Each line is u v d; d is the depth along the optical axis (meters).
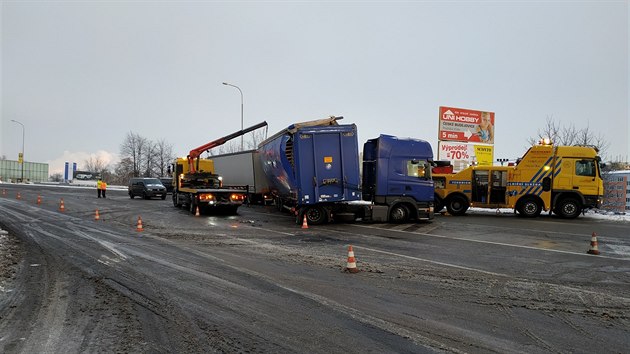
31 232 13.54
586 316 5.72
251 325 5.26
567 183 19.30
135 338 4.81
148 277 7.61
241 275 7.81
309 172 15.60
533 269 8.70
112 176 72.94
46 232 13.60
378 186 16.47
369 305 6.10
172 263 8.86
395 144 16.55
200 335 4.92
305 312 5.76
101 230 14.27
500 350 4.58
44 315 5.56
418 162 16.69
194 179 22.80
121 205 25.86
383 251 10.69
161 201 30.03
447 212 21.70
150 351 4.47
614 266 9.05
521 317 5.65
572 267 8.93
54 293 6.57
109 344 4.64
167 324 5.27
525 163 19.91
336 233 13.99
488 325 5.34
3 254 9.73
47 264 8.70
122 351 4.46
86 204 26.33
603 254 10.53
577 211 19.22
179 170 24.03
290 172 16.25
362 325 5.29
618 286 7.33
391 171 16.48
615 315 5.77
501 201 20.41
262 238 12.77
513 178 20.08
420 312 5.81
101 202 28.30
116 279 7.46
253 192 26.17
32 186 54.50
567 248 11.38
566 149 19.38
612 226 16.44
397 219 16.67
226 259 9.34
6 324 5.23
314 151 15.54
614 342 4.84
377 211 16.31
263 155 21.23
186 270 8.20
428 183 16.73
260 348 4.57
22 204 25.41
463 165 29.78
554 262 9.46
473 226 16.17
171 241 11.98
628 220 18.61
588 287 7.25
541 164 19.64
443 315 5.70
